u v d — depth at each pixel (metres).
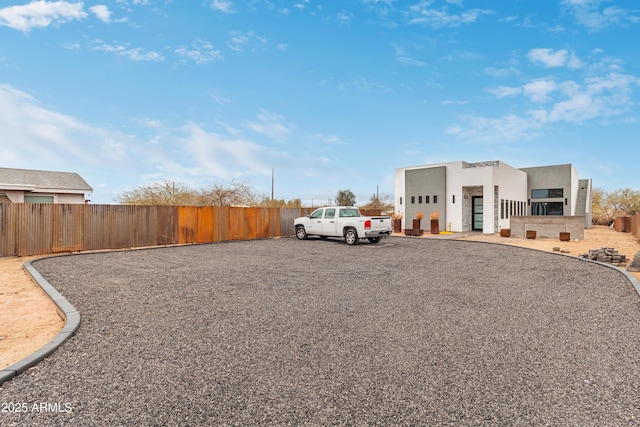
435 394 2.91
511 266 9.83
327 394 2.90
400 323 4.78
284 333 4.38
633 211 32.41
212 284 7.36
